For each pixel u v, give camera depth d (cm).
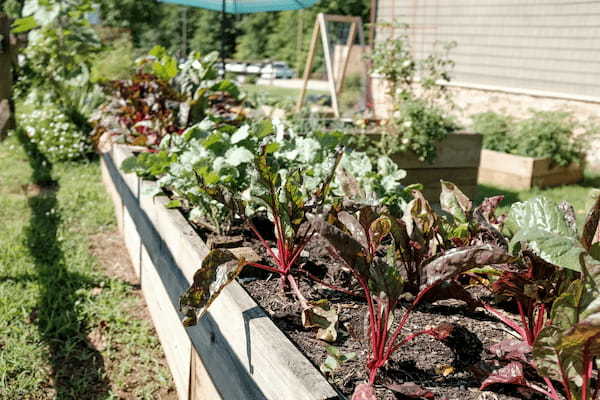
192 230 254
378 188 294
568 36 824
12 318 312
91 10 779
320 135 313
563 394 157
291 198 222
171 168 289
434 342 186
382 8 1177
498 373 156
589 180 753
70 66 755
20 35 985
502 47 927
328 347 163
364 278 160
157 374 278
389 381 160
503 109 855
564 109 832
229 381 185
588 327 116
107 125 495
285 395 145
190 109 445
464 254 150
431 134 550
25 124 747
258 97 735
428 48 1071
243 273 235
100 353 291
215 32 3716
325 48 876
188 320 174
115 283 365
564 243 148
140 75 496
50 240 432
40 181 594
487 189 678
